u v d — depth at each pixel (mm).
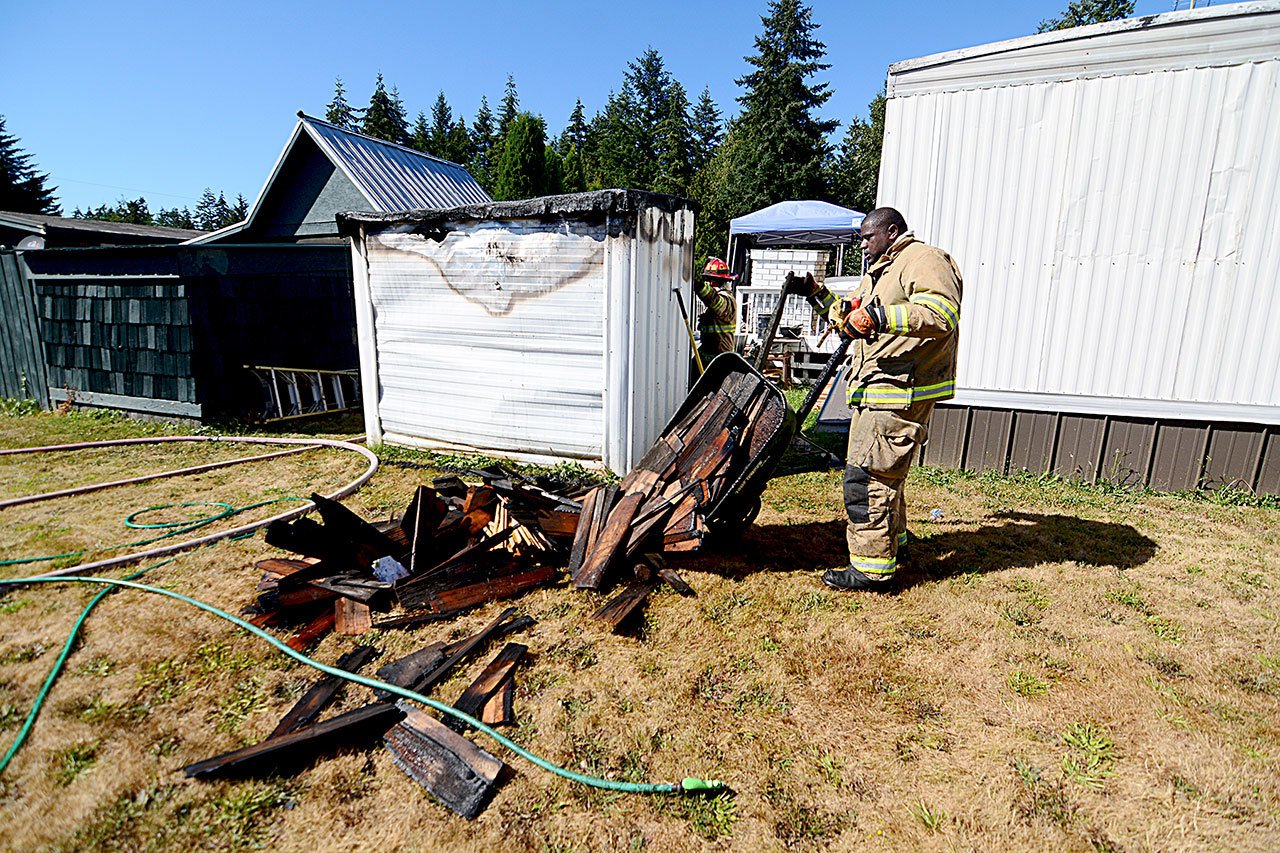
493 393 5680
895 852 1876
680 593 3406
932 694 2596
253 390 8039
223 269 7562
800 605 3297
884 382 3148
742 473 3531
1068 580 3596
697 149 50812
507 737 2318
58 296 8070
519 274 5309
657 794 2068
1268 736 2338
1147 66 4664
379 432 6453
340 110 56375
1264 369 4703
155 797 2004
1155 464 5141
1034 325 5297
